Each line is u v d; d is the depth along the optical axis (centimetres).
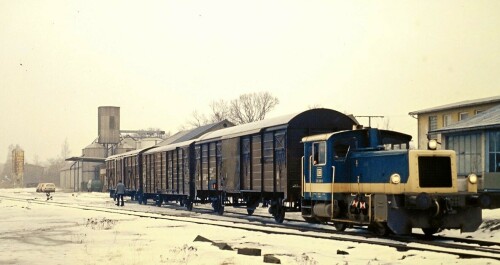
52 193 7969
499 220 1823
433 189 1542
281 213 2241
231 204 2747
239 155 2573
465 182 1605
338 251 1280
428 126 5053
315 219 1988
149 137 9962
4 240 1658
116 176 5184
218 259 1212
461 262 1105
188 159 3294
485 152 2808
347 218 1777
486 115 3034
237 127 2734
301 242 1501
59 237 1728
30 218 2580
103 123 9019
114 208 3553
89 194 7138
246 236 1684
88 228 2028
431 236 1631
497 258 1138
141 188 4359
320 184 1856
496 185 2700
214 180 2927
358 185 1745
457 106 4631
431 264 1095
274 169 2250
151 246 1470
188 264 1154
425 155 1549
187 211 3231
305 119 2178
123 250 1389
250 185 2467
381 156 1642
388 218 1552
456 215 1534
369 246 1361
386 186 1600
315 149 1902
